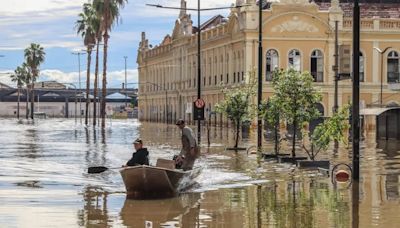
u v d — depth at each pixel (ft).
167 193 64.08
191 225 48.47
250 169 90.17
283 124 120.98
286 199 61.00
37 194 64.69
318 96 102.32
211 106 258.57
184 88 300.40
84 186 71.36
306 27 223.92
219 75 251.19
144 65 390.63
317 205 57.26
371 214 52.65
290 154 112.37
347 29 225.97
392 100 230.07
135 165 65.72
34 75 443.73
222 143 152.76
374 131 215.31
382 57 221.46
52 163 99.81
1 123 332.60
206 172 85.81
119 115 476.54
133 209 55.77
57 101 538.88
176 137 182.50
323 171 85.20
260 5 120.37
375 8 252.01
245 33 221.46
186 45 297.53
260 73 118.52
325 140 89.76
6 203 58.44
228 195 64.08
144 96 387.96
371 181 74.79
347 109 89.51
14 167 92.79
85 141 161.07
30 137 181.06
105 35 253.65
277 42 222.89
